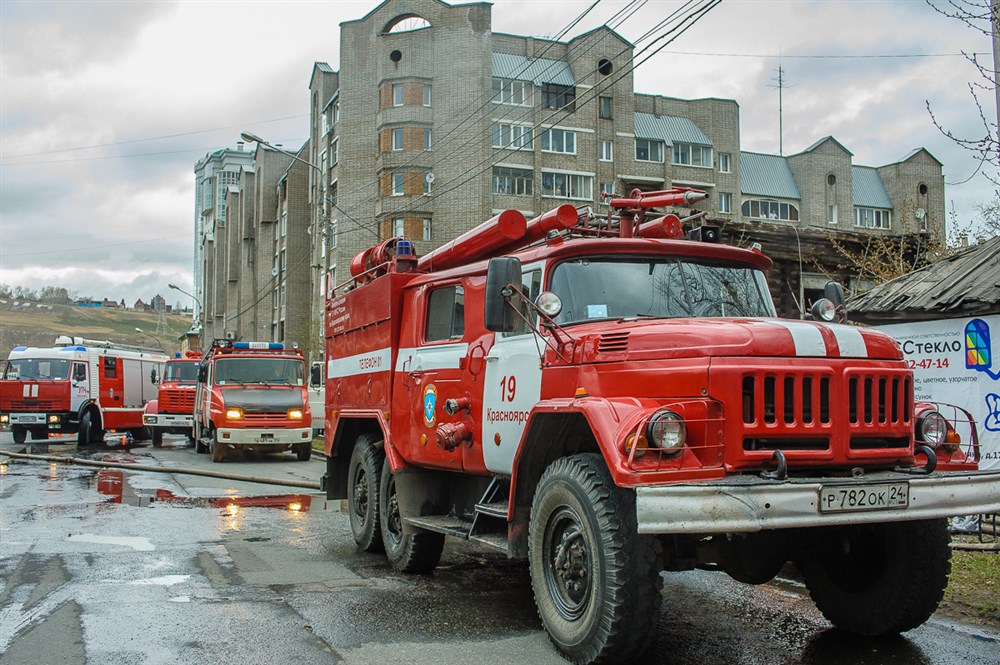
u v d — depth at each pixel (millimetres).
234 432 18688
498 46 53250
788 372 4730
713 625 5977
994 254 9078
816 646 5469
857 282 14609
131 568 7562
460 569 7773
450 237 47281
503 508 6109
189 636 5512
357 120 49031
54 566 7609
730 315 6191
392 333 7984
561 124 52250
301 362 20359
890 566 5430
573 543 5102
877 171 71250
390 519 7840
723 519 4254
